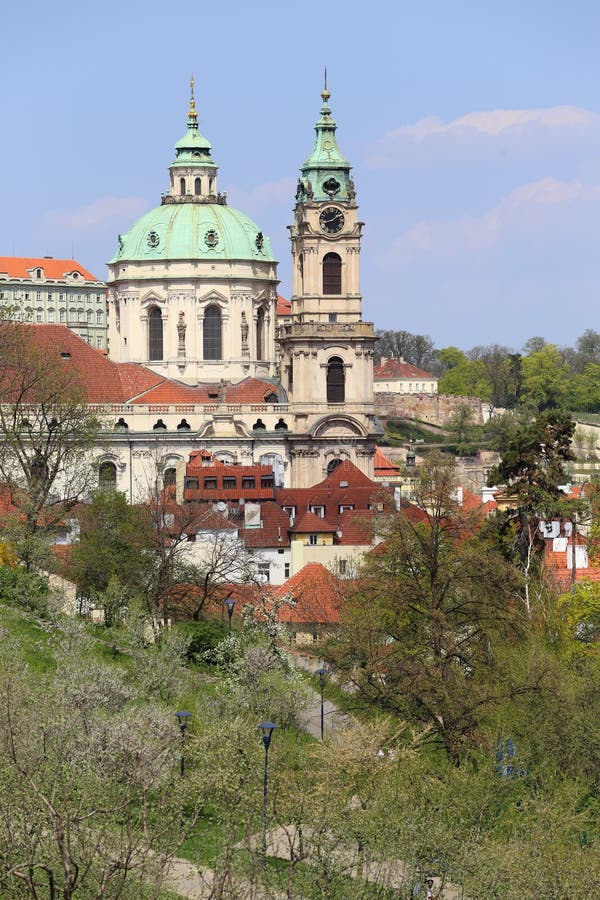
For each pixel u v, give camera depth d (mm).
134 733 128500
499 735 150375
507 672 162375
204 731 140500
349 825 120562
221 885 111188
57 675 156125
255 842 120750
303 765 136625
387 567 180000
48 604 194125
